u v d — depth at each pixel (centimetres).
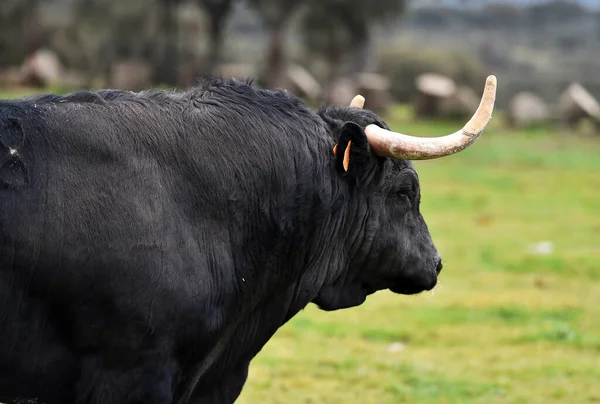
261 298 1769
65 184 1561
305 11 17150
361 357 3191
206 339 1647
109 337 1568
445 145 1794
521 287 4325
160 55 18100
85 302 1551
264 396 2773
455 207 6806
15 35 18288
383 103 13712
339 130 1861
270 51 15412
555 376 3031
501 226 6003
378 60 18650
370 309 3891
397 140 1814
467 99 13250
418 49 18925
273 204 1736
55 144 1583
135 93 1747
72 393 1605
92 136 1609
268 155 1741
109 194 1579
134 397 1586
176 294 1590
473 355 3259
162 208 1614
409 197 1930
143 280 1568
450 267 4712
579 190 7944
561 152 10719
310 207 1773
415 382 2938
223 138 1722
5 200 1512
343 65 18850
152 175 1630
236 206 1695
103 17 18450
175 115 1714
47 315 1548
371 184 1866
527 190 7844
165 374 1600
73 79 16138
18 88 13925
